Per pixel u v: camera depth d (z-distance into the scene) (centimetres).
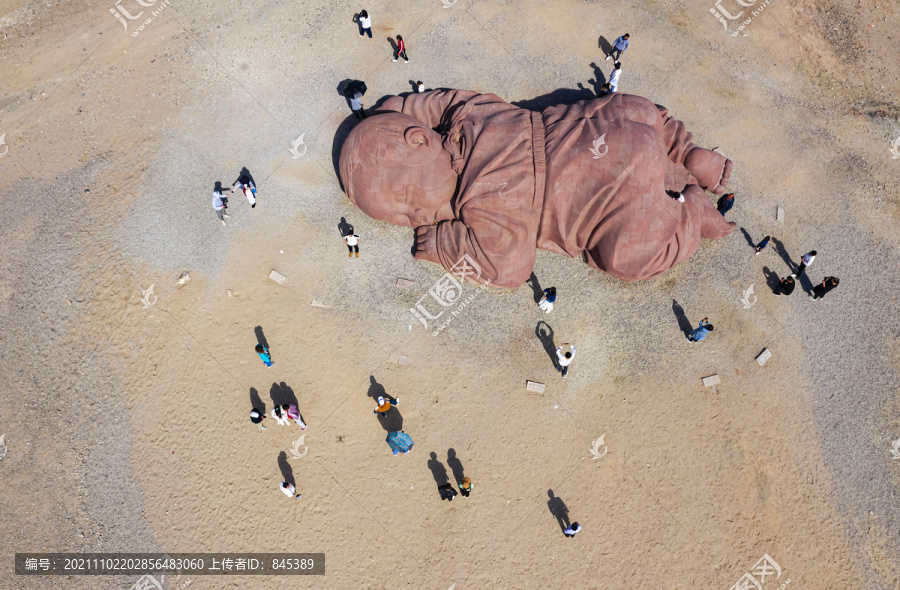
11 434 1627
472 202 1720
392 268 1908
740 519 1641
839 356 1839
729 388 1783
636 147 1650
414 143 1764
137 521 1580
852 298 1928
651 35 2398
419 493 1638
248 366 1748
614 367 1800
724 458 1700
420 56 2298
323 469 1647
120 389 1697
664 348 1831
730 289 1920
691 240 1766
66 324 1752
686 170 2005
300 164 2064
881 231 2053
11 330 1736
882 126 2273
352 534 1589
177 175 2006
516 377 1777
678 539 1619
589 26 2406
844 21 2498
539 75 2286
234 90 2188
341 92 2211
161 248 1872
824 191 2114
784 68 2367
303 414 1702
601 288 1903
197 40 2278
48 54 2247
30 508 1570
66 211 1922
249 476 1628
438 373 1772
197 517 1588
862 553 1623
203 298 1817
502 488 1653
